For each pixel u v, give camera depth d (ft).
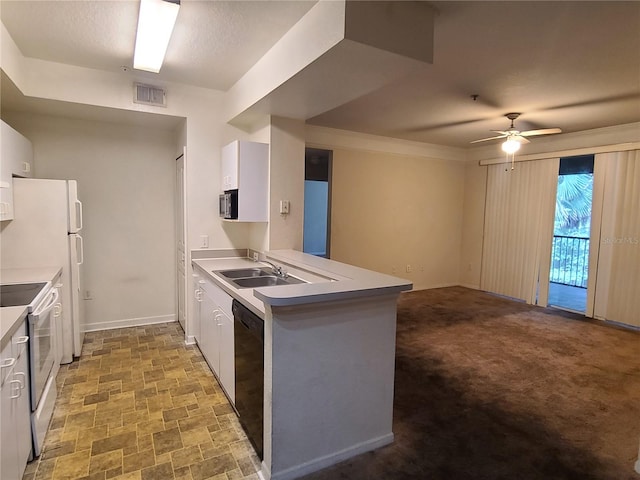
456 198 22.27
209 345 10.11
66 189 10.29
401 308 17.30
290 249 11.86
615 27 7.43
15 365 5.52
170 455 6.77
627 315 15.12
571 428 7.88
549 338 13.44
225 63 9.74
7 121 11.44
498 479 6.36
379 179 19.27
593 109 13.17
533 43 8.18
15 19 7.64
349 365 6.61
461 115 14.24
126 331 13.33
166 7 6.77
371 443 7.04
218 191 12.50
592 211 16.14
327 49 6.51
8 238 9.87
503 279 19.97
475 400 9.00
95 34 8.30
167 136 13.99
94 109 10.98
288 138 11.58
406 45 6.64
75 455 6.71
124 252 13.61
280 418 6.03
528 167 18.72
